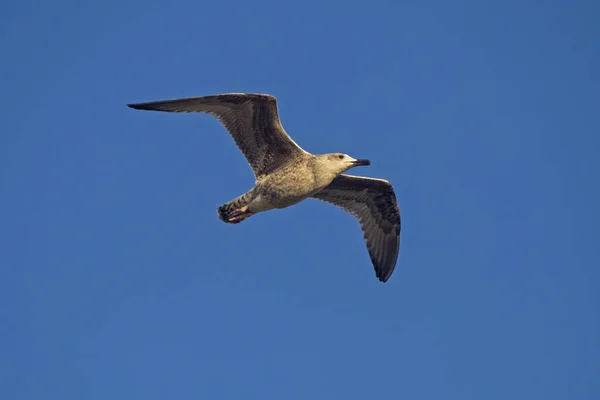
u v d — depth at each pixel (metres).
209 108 15.62
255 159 16.28
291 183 16.27
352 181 18.25
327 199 18.80
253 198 16.38
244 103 15.50
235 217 16.56
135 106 15.19
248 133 15.98
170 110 15.42
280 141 16.02
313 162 16.41
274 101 15.35
